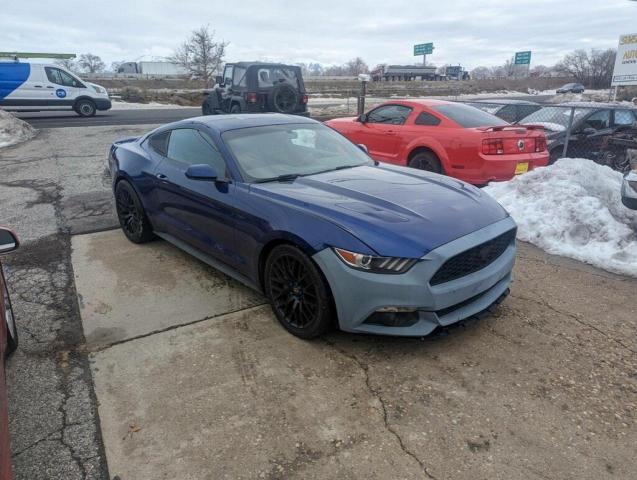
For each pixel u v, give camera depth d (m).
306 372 3.00
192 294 4.06
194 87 46.38
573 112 8.58
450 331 3.05
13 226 5.83
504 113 10.31
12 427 2.58
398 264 2.86
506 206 5.84
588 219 5.12
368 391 2.81
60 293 4.11
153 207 4.77
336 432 2.51
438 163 7.30
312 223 3.12
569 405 2.67
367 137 8.44
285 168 4.01
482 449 2.38
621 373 2.94
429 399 2.74
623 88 36.88
